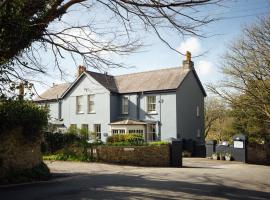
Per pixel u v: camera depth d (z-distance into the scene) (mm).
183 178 14508
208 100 51812
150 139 32844
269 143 28594
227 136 37812
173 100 32094
